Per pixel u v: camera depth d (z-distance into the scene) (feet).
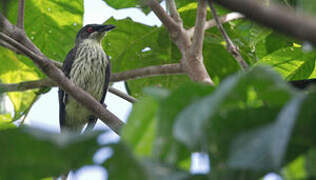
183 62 24.66
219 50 34.55
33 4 34.65
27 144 7.30
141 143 8.08
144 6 31.37
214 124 8.14
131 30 35.47
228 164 7.75
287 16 6.31
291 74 29.99
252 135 7.80
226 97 7.75
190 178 8.00
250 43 30.78
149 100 8.02
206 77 22.56
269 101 8.14
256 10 6.59
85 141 7.17
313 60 28.81
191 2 33.76
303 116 7.91
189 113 7.30
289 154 8.27
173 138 8.09
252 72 7.79
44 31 35.78
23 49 22.48
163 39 35.32
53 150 7.38
